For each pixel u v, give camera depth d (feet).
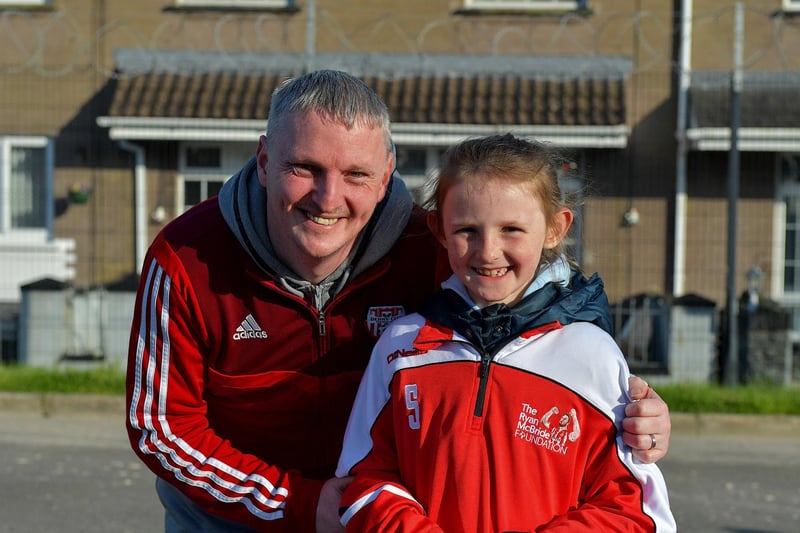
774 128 36.42
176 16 41.37
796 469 23.17
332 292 7.86
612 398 6.92
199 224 7.83
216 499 7.64
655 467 7.00
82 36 41.45
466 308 7.12
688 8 39.88
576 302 7.28
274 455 8.28
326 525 7.31
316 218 7.24
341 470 7.30
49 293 31.24
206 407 8.13
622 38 40.40
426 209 8.13
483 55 40.06
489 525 6.72
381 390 7.29
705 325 30.96
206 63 40.19
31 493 20.04
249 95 38.45
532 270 7.02
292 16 41.14
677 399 27.37
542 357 6.97
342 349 7.99
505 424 6.83
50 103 41.29
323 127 7.02
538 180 7.00
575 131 36.52
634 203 39.37
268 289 7.73
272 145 7.24
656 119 39.86
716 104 38.32
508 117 36.81
